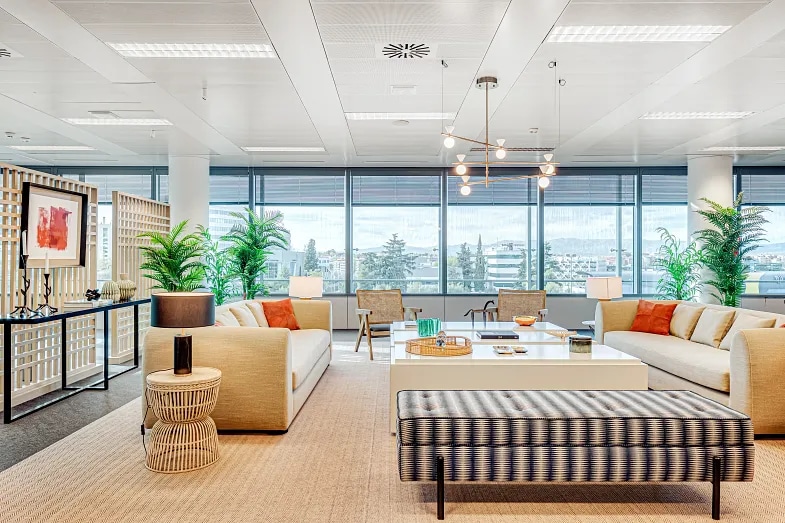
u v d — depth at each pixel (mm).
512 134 7230
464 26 3824
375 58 4430
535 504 2822
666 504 2832
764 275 9672
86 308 5109
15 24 3793
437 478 2674
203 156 8625
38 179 5230
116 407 4676
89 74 4832
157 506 2768
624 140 7598
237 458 3453
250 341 3863
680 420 2732
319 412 4504
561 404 2934
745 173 9695
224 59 4484
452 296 9633
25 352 4957
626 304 6625
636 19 3730
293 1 3445
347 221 9742
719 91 5332
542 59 4473
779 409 3781
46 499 2848
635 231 9766
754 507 2789
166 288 7289
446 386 3953
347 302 9688
